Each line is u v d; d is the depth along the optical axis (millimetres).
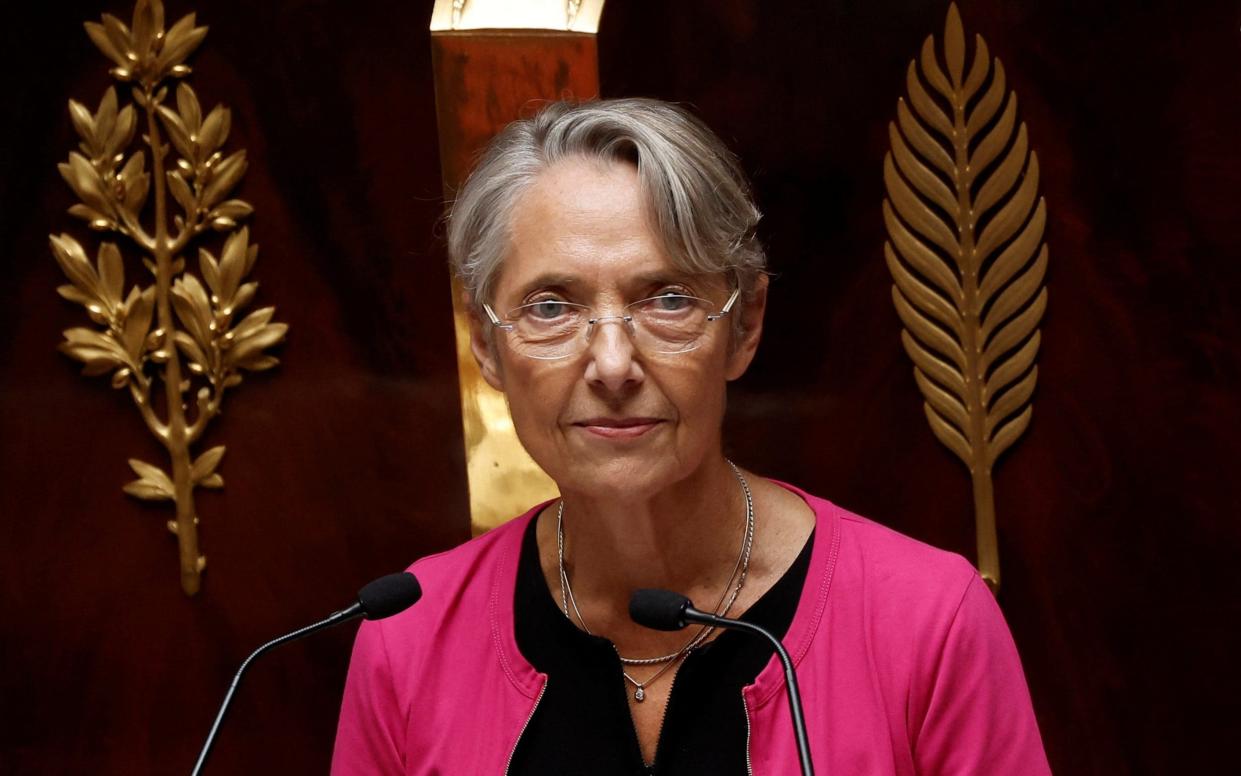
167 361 6188
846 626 4391
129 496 6273
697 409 4152
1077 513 5922
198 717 6348
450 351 6184
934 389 5957
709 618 3738
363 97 6133
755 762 4277
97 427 6242
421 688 4734
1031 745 4340
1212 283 5711
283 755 6355
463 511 6234
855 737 4250
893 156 5941
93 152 6102
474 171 4430
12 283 6176
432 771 4648
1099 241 5824
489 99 5992
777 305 6105
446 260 6141
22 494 6262
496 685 4633
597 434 4129
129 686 6336
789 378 6129
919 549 4551
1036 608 5988
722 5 6023
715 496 4473
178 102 6117
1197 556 5816
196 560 6266
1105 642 5938
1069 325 5883
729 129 6055
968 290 5895
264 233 6207
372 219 6168
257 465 6273
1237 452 5738
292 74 6148
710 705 4375
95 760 6359
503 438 6141
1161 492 5832
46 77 6121
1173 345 5777
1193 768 5887
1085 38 5785
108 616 6316
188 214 6145
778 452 6156
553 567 4766
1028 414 5918
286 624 6316
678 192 4070
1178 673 5883
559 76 5988
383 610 3998
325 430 6258
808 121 6016
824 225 6043
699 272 4145
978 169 5863
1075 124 5812
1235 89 5633
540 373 4160
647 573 4512
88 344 6164
